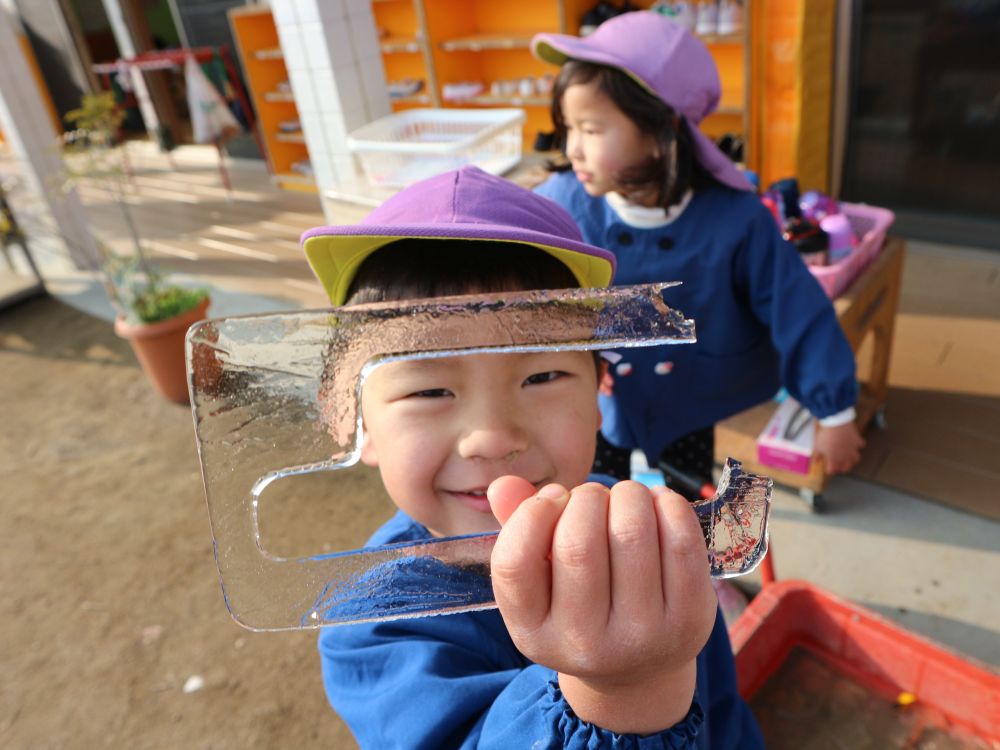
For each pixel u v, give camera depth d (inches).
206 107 124.8
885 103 75.5
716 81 31.5
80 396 77.0
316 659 44.3
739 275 33.0
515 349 10.3
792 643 32.6
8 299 99.1
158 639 47.2
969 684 28.5
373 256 15.6
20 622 49.8
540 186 37.0
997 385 55.5
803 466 44.8
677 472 38.0
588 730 10.4
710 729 20.3
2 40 95.2
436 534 14.4
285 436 10.4
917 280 71.2
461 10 109.0
